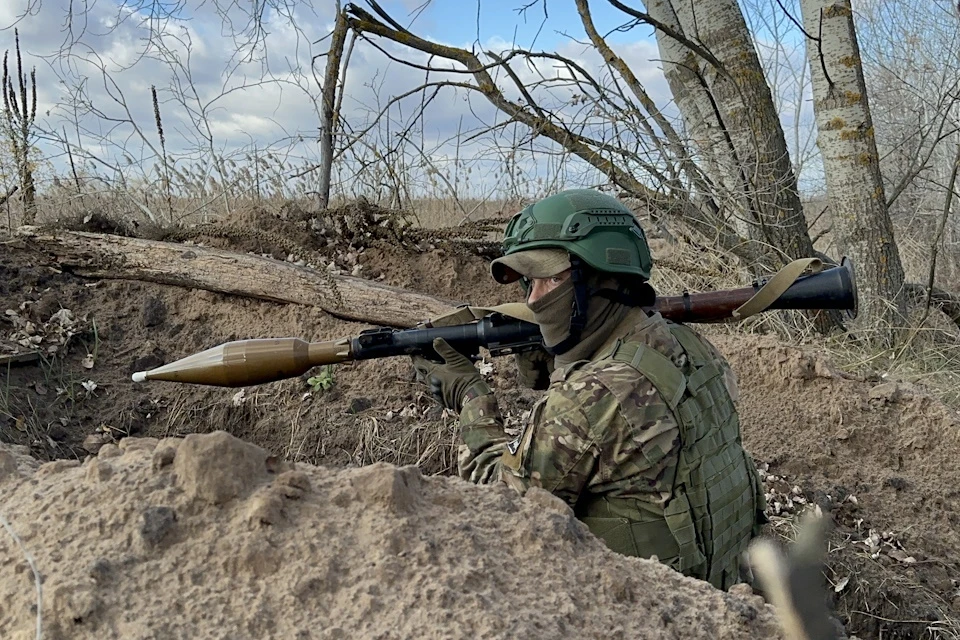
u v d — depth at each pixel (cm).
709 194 567
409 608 125
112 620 120
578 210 217
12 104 502
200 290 446
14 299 420
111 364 413
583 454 200
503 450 226
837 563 347
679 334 231
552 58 532
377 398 411
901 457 409
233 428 401
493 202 653
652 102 588
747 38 570
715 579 213
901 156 920
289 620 122
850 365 491
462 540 141
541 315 221
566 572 144
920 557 364
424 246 515
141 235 487
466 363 251
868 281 573
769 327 543
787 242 570
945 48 1045
